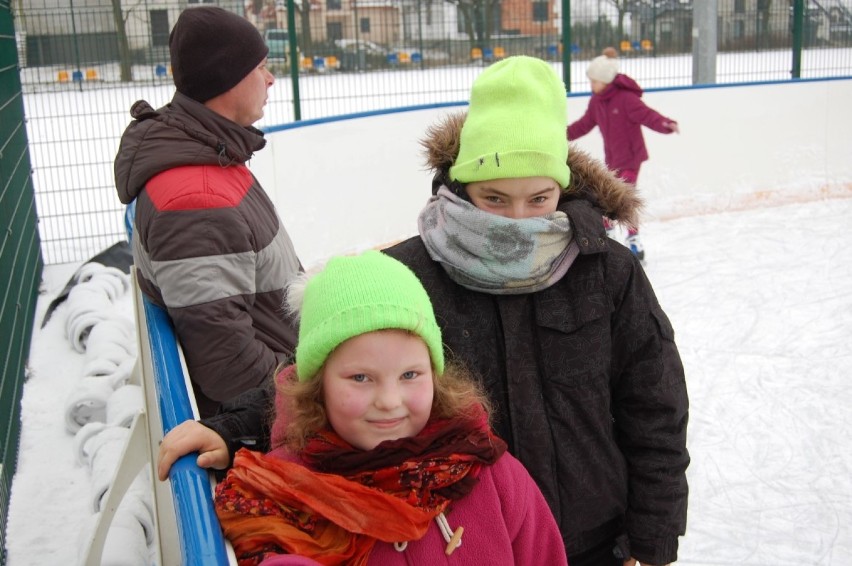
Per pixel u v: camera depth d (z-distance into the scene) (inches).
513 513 57.2
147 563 117.7
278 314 103.4
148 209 95.7
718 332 240.7
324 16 385.7
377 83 397.4
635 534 75.2
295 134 261.9
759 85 373.7
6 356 164.4
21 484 148.3
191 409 67.4
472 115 73.9
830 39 438.9
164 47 345.1
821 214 365.4
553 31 409.7
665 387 73.5
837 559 138.3
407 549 52.9
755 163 378.3
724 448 175.5
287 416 56.5
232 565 47.4
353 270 54.7
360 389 53.1
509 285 71.1
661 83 423.5
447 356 71.7
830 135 389.1
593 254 72.3
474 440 54.9
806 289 274.4
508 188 71.1
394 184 303.0
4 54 239.1
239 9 374.9
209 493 53.2
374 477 52.5
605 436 72.7
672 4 416.8
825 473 165.0
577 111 365.4
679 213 366.6
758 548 141.6
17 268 208.5
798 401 195.6
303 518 50.9
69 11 332.2
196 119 101.0
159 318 95.7
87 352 199.9
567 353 71.4
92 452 148.6
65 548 129.7
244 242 96.6
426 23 396.8
